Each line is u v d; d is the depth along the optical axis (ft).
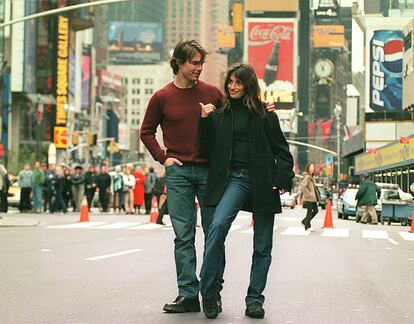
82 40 551.18
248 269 37.09
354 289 30.78
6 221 76.89
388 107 326.44
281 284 32.14
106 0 77.61
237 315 24.22
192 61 24.27
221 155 23.27
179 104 24.56
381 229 78.84
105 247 48.88
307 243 55.72
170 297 27.68
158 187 83.15
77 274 34.27
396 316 24.49
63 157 385.09
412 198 105.91
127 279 32.65
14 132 365.81
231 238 59.26
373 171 192.34
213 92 24.91
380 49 329.72
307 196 71.10
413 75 264.52
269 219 23.67
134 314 24.14
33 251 45.42
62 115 389.19
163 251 46.14
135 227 73.00
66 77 395.14
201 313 24.45
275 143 23.36
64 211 111.45
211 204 23.26
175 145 24.58
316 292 29.81
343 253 47.52
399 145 152.25
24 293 28.45
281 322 23.15
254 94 23.34
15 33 356.38
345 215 118.52
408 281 33.65
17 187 139.44
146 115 24.77
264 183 23.06
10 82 348.38
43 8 391.45
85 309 25.02
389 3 457.68
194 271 24.66
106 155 603.67
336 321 23.47
